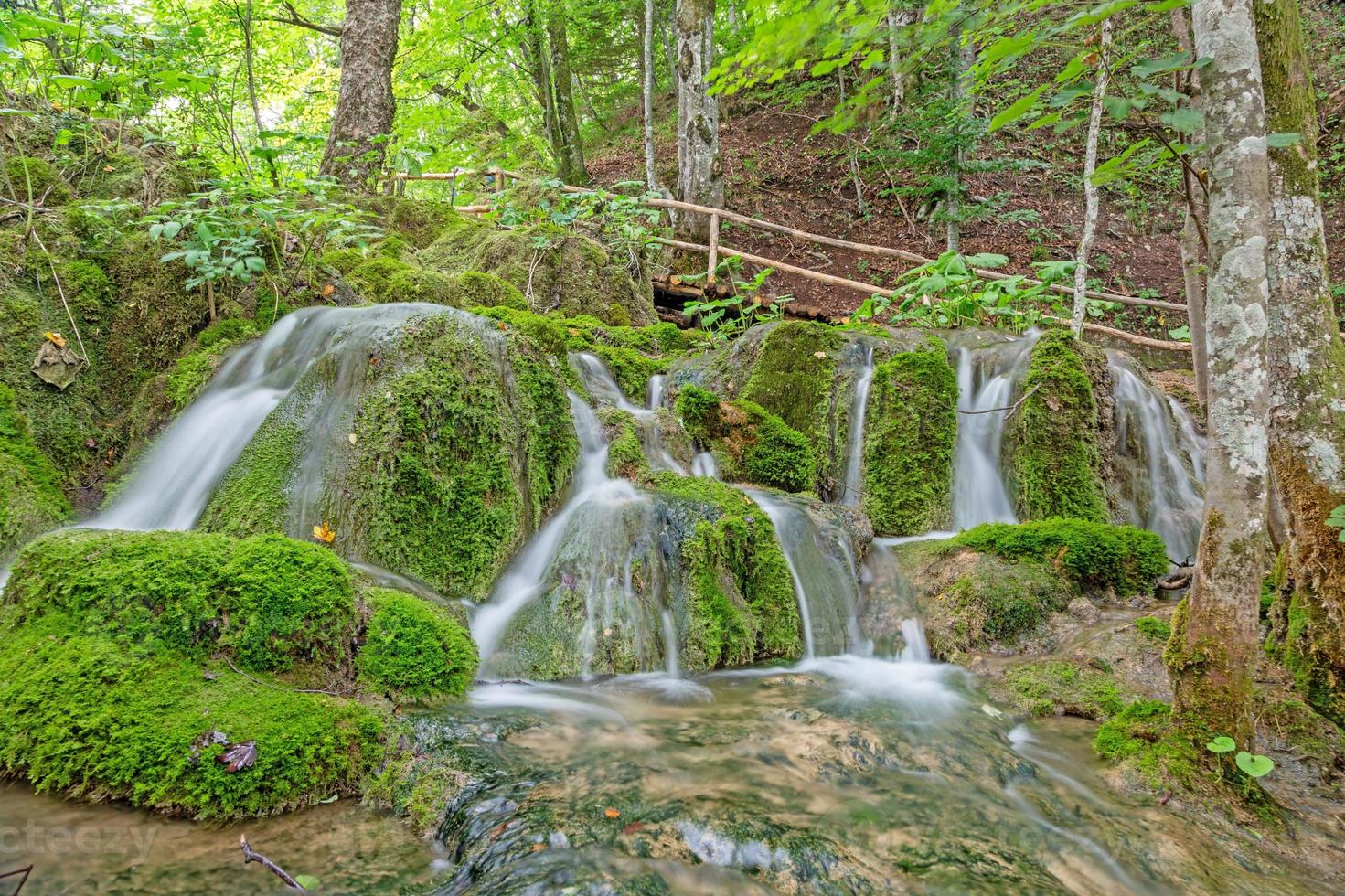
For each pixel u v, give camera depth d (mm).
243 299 4602
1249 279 1970
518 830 1745
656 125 18812
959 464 5109
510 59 15609
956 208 10234
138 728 1910
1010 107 1873
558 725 2400
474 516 3342
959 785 2115
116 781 1828
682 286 9219
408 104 12578
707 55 10961
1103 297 9703
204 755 1872
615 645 3072
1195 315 3574
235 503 3207
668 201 10047
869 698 2844
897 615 3678
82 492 3641
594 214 8516
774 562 3602
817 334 5531
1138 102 1791
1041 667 3074
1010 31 1936
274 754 1925
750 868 1660
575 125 15320
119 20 4973
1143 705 2504
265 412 3578
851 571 3965
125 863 1609
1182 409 6184
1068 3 1706
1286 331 2410
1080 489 4738
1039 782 2176
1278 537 2846
